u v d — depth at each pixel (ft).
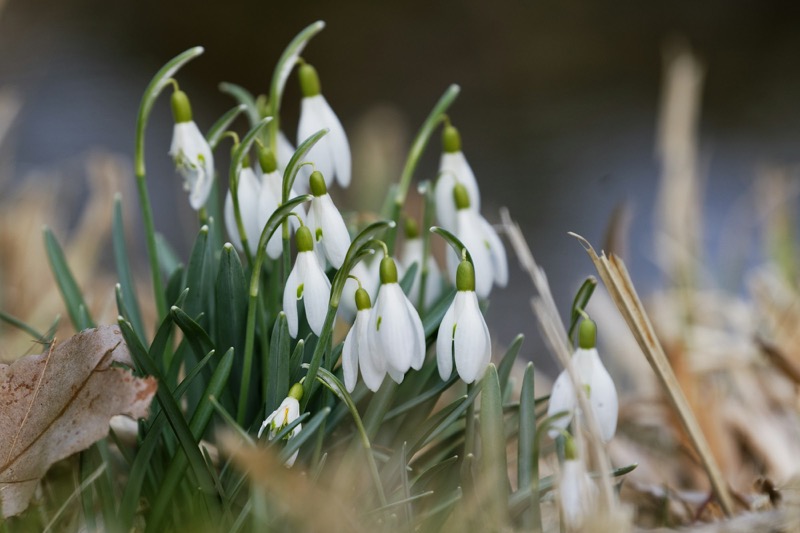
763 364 3.90
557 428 3.23
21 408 3.26
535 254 8.72
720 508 3.47
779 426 3.78
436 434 3.30
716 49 16.79
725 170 10.69
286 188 3.26
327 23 17.13
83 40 15.20
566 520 3.22
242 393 3.31
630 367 4.30
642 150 12.14
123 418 3.39
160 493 3.28
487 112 14.90
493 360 4.71
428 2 17.42
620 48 16.96
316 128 3.36
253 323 3.29
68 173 9.42
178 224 9.18
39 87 13.02
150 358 3.26
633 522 3.46
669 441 3.81
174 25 16.29
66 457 3.27
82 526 3.34
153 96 3.34
